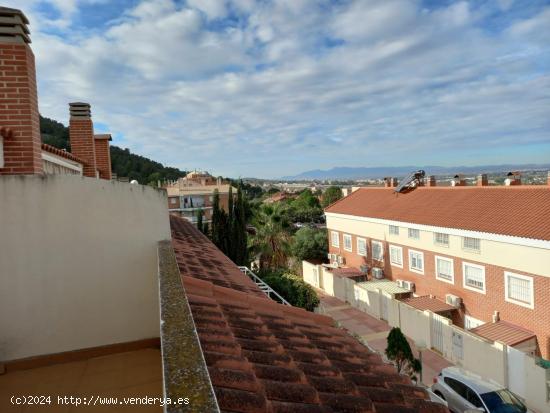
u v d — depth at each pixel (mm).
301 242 42750
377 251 31234
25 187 5207
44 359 5336
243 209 26891
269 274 25297
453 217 24047
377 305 25875
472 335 18109
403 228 27547
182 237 11492
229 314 4707
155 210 5801
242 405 2619
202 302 4750
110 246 5605
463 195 26688
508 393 13031
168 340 2496
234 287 6363
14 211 5191
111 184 5566
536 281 18047
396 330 16094
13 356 5258
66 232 5387
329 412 2936
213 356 3191
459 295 22641
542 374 15141
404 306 22906
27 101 6000
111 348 5621
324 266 35594
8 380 4980
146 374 5078
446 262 23656
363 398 3490
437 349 20438
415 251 26484
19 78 5980
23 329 5285
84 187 5441
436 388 14438
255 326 4562
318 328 5988
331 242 38906
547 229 17969
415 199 30438
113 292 5625
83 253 5477
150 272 5738
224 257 10422
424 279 25672
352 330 24078
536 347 17984
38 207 5262
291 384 3207
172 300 3277
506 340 17938
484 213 22625
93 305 5551
